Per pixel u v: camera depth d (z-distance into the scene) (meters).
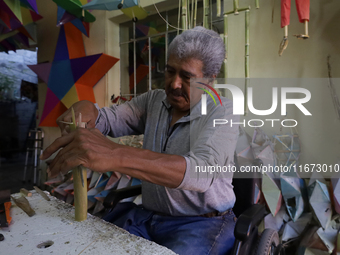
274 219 1.43
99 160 0.56
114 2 1.66
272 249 0.93
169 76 0.87
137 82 2.40
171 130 0.95
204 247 0.77
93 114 0.91
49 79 2.43
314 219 1.38
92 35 2.50
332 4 1.42
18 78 3.78
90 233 0.63
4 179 3.30
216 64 0.82
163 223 0.90
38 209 0.78
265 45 1.62
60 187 2.03
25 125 4.25
